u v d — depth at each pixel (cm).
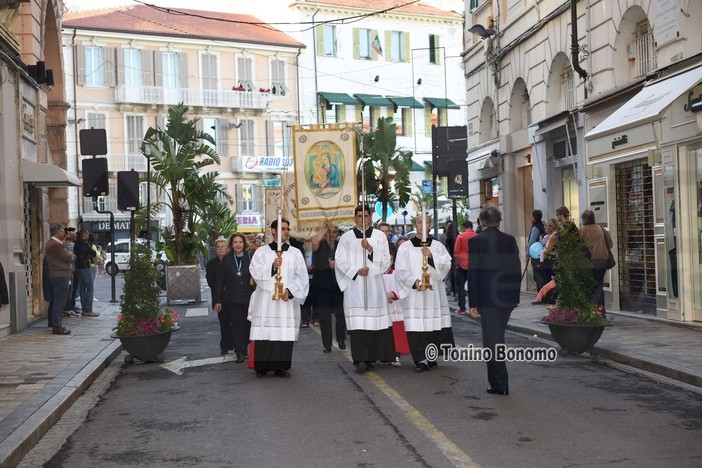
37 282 1977
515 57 2334
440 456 663
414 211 5884
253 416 841
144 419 852
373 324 1087
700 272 1466
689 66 1472
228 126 5512
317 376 1070
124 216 5122
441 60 6184
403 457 664
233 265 1241
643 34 1728
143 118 5284
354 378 1043
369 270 1096
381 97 5919
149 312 1252
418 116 6075
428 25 6138
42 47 2073
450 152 2383
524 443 698
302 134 1215
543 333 1389
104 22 5212
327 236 1263
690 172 1474
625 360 1123
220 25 5609
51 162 2177
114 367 1233
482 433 736
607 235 1459
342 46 5850
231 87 5506
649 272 1650
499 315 914
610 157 1747
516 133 2028
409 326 1084
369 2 6000
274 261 1080
